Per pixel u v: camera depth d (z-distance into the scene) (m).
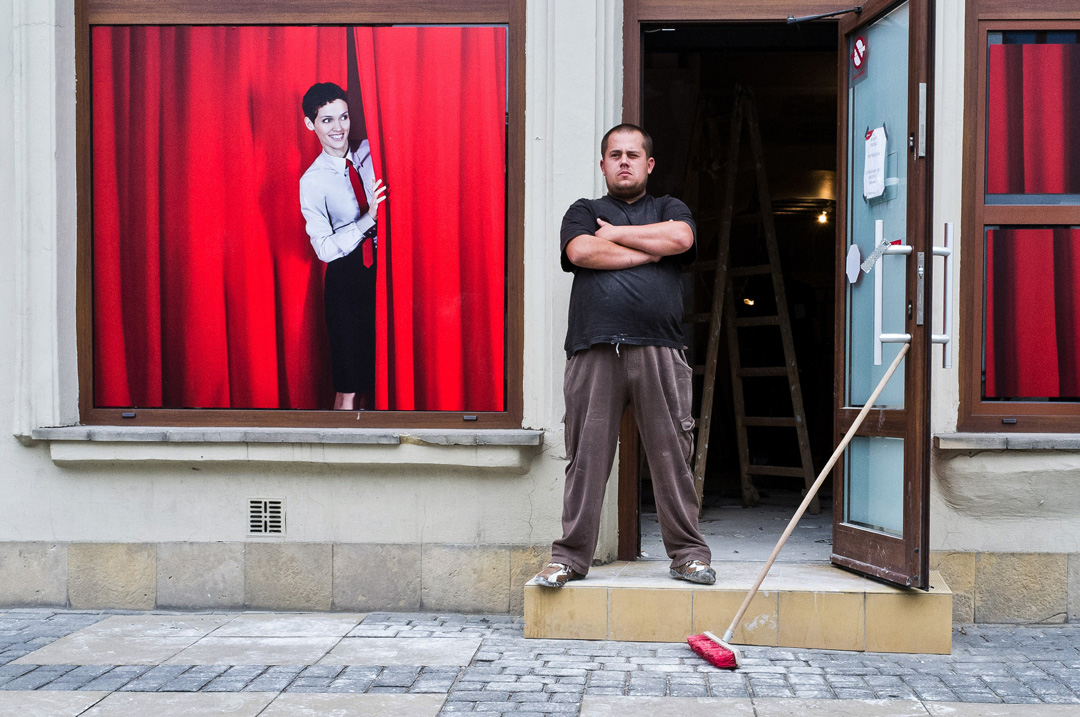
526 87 4.46
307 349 4.57
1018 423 4.33
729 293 6.62
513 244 4.52
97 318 4.61
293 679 3.41
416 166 4.55
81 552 4.50
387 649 3.80
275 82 4.59
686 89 7.55
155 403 4.60
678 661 3.62
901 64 3.98
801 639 3.82
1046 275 4.34
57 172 4.49
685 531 4.00
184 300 4.60
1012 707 3.12
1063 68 4.35
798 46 6.42
